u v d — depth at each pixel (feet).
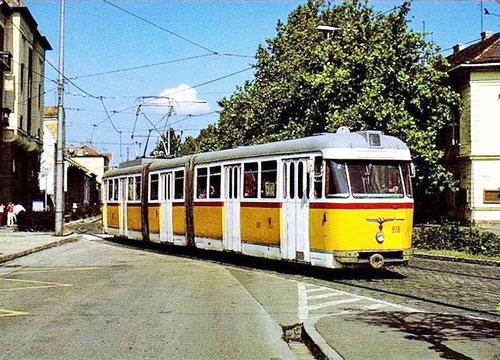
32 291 43.75
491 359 22.50
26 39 155.63
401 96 89.92
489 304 36.52
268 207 56.08
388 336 26.91
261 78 128.16
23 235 110.83
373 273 52.90
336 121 84.48
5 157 143.02
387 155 49.70
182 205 72.59
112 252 79.71
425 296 39.81
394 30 89.40
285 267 59.11
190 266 60.54
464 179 120.47
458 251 66.54
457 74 120.16
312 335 27.22
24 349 26.21
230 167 63.00
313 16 127.85
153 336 28.78
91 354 25.36
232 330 30.22
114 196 97.04
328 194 48.62
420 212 135.13
